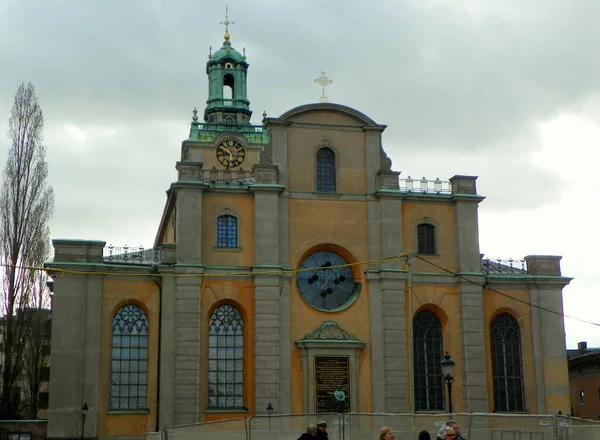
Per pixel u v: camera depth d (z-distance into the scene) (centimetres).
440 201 6662
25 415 9100
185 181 6172
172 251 6116
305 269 6128
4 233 6844
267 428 4025
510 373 6556
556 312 6688
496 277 6619
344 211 6488
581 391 9288
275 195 6334
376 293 6378
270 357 6044
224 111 9375
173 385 5894
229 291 6156
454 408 6322
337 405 6109
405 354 6278
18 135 7056
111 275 5997
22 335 6794
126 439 5812
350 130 6638
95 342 5884
